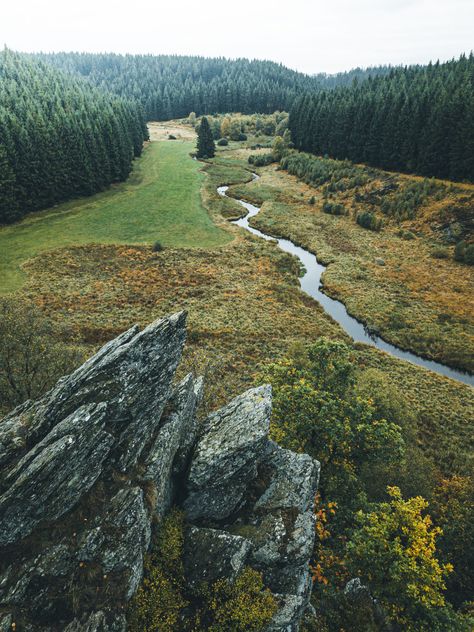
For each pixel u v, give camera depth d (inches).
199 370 1641.2
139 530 534.0
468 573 824.9
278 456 742.5
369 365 1892.2
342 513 902.4
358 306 2474.2
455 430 1502.2
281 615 533.3
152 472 592.7
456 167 3777.1
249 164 6097.4
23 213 3462.1
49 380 1080.8
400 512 751.1
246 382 1624.0
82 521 523.5
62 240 3085.6
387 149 4576.8
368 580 742.5
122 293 2402.8
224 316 2214.6
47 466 497.7
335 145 5492.1
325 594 707.4
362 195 4222.4
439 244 3228.3
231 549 582.6
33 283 2401.6
